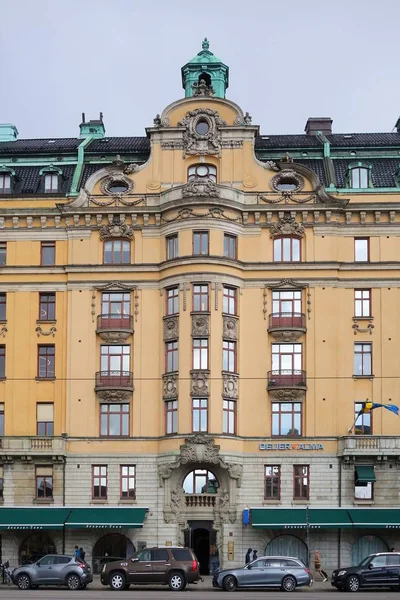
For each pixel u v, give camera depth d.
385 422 67.25
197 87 71.31
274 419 67.56
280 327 68.06
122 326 68.88
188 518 66.38
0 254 70.88
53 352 69.50
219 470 66.44
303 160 72.31
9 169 72.31
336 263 68.69
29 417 68.62
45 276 70.12
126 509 66.38
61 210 70.12
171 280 68.31
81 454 67.69
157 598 44.66
